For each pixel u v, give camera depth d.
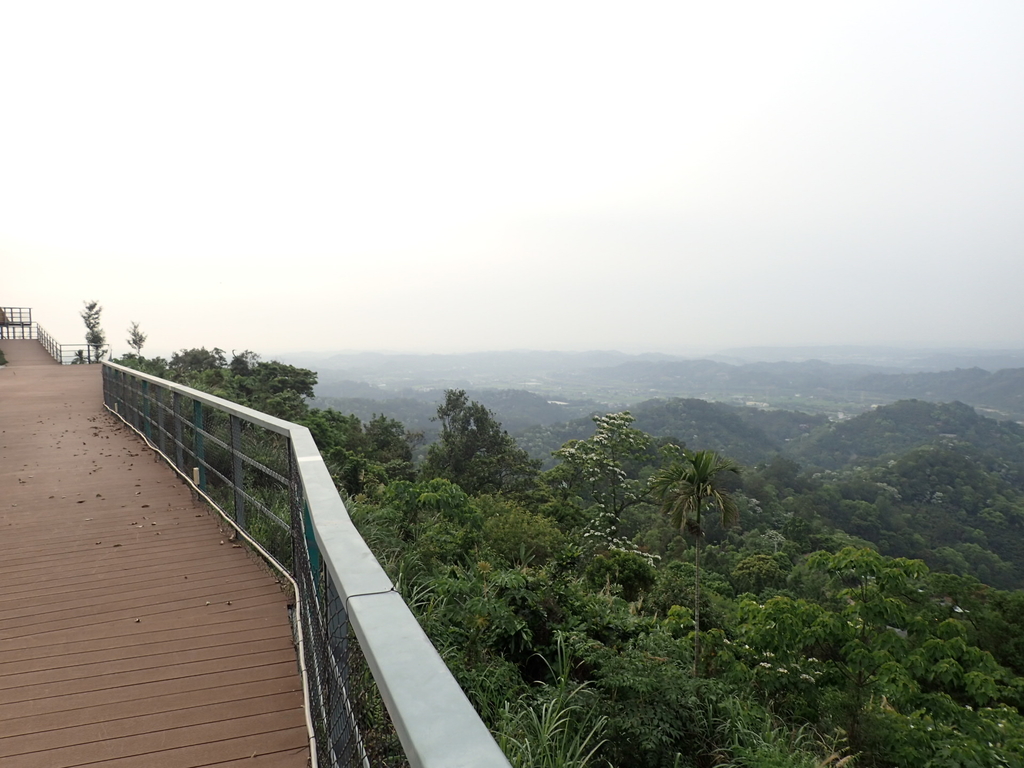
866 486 109.00
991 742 9.43
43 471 7.17
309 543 2.23
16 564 4.39
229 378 26.92
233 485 4.92
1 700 2.76
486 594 6.04
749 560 43.66
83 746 2.44
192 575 4.19
